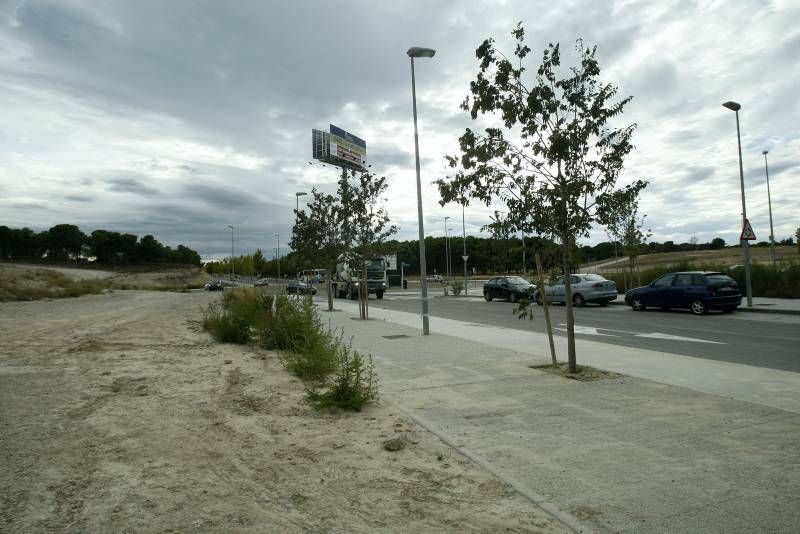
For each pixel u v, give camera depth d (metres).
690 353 10.12
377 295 36.00
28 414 6.22
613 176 7.64
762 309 18.22
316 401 6.52
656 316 18.19
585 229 7.64
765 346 10.90
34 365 9.77
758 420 5.38
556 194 7.60
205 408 6.48
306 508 3.67
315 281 46.59
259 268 100.94
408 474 4.26
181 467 4.48
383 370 8.55
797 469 4.10
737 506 3.51
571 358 7.97
